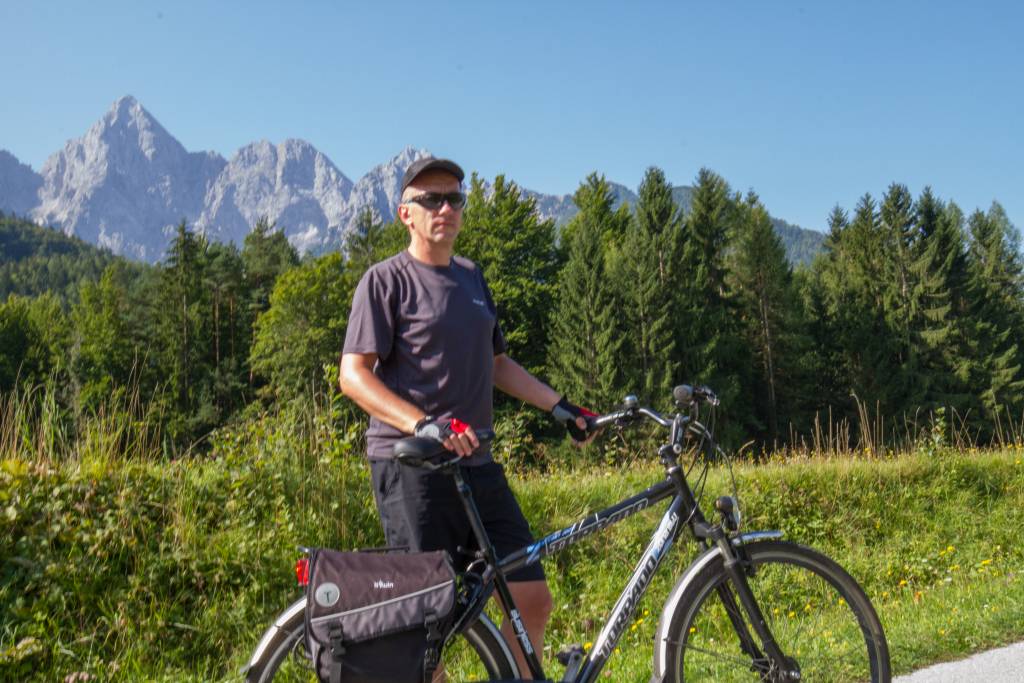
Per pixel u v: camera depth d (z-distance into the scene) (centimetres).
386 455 294
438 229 302
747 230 5106
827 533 823
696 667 294
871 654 307
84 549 479
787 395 4781
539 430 3334
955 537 849
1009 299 6469
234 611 489
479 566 283
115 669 436
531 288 4603
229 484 559
